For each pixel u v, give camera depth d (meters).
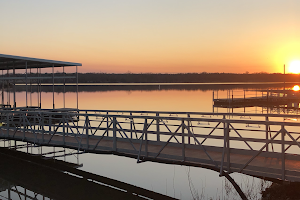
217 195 8.02
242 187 8.33
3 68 18.52
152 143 8.69
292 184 7.27
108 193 8.69
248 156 7.01
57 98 55.97
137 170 11.35
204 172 10.70
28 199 8.63
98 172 11.08
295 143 5.57
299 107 34.81
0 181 10.16
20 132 12.06
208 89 116.38
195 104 43.12
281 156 5.92
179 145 7.84
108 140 9.61
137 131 7.70
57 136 10.80
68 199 8.66
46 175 10.34
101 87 150.12
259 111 32.59
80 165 12.02
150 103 45.38
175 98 58.44
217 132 17.50
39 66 17.91
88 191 8.87
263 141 6.02
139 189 8.80
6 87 17.39
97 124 20.23
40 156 10.86
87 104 42.19
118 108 36.09
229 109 35.38
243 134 16.77
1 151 13.39
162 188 9.00
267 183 8.31
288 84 127.56
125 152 7.92
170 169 11.41
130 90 116.19
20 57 13.92
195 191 8.48
